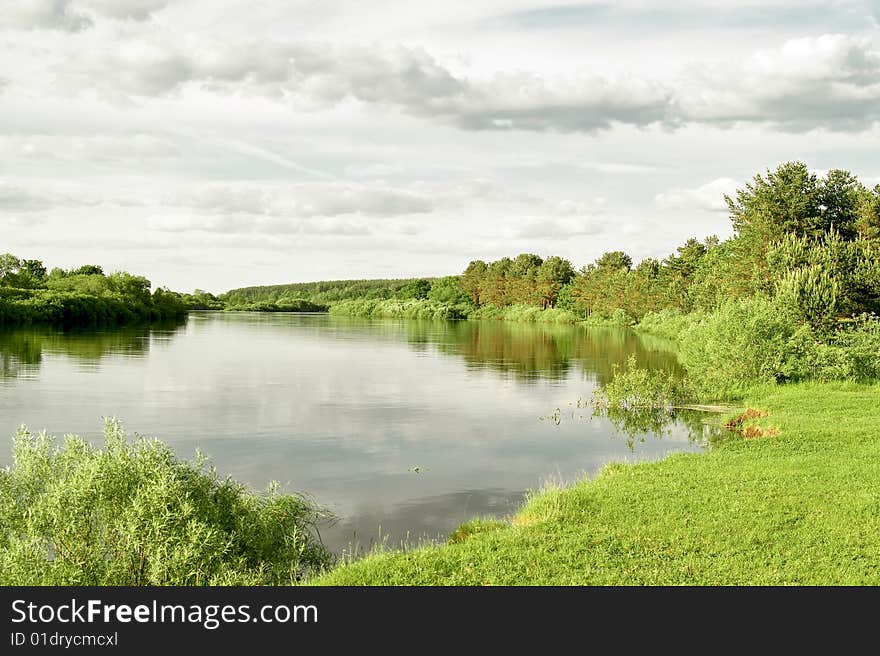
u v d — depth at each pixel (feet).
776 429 69.41
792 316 120.67
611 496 45.88
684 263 338.75
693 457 58.29
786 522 39.27
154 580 31.78
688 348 120.26
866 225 184.34
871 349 104.42
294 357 175.52
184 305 458.09
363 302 568.41
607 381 130.21
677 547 35.88
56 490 33.55
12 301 271.08
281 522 39.11
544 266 475.31
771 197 193.47
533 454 69.46
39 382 114.01
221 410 93.35
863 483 46.93
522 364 162.09
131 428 79.82
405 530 45.85
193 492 36.60
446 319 481.87
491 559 34.71
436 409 97.30
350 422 86.58
